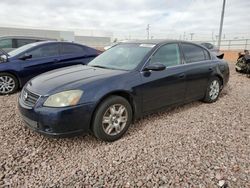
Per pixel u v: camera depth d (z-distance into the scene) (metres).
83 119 3.11
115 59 4.28
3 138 3.47
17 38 9.26
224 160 2.93
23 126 3.89
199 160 2.93
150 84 3.82
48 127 3.02
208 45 14.68
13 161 2.90
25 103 3.28
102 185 2.49
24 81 6.26
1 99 5.57
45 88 3.21
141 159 2.96
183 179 2.57
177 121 4.21
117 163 2.88
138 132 3.75
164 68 3.78
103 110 3.27
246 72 9.97
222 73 5.42
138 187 2.46
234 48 27.53
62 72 3.83
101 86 3.26
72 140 3.47
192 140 3.47
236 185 2.47
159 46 4.19
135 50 4.25
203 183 2.50
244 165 2.82
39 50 6.49
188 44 4.81
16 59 6.13
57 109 2.96
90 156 3.04
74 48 7.13
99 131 3.28
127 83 3.54
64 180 2.57
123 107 3.52
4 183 2.51
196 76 4.68
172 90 4.23
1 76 5.93
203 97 5.14
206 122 4.18
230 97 5.93
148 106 3.90
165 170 2.73
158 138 3.54
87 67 4.16
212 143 3.38
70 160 2.96
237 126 4.00
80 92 3.09
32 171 2.72
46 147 3.26
